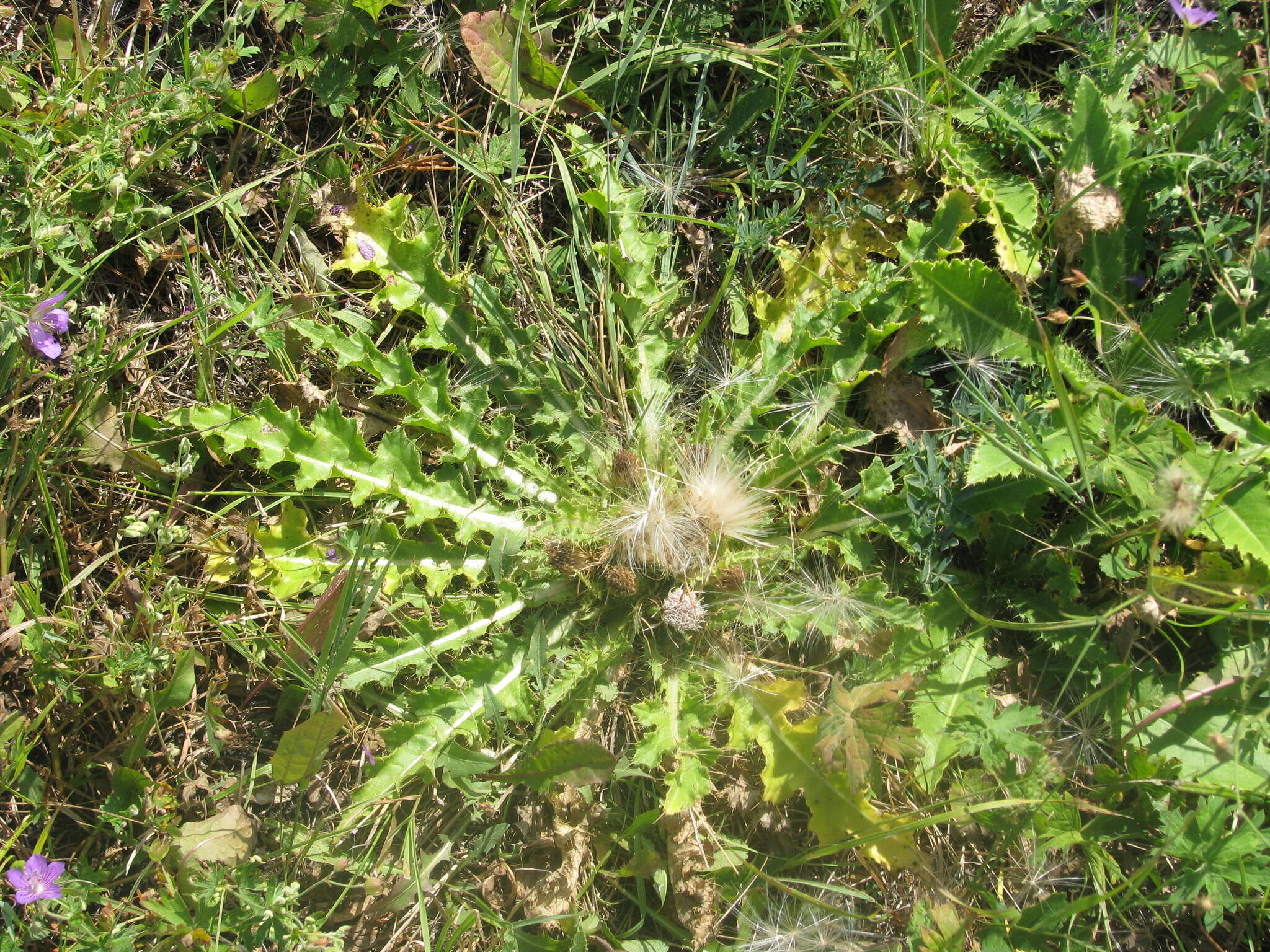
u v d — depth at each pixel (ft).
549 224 2.29
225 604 2.15
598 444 2.16
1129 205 2.15
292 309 2.20
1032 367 2.12
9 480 2.10
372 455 2.10
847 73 2.24
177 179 2.22
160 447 2.15
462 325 2.17
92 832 2.08
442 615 2.10
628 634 2.11
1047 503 2.15
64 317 2.03
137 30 2.23
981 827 2.10
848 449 2.07
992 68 2.27
